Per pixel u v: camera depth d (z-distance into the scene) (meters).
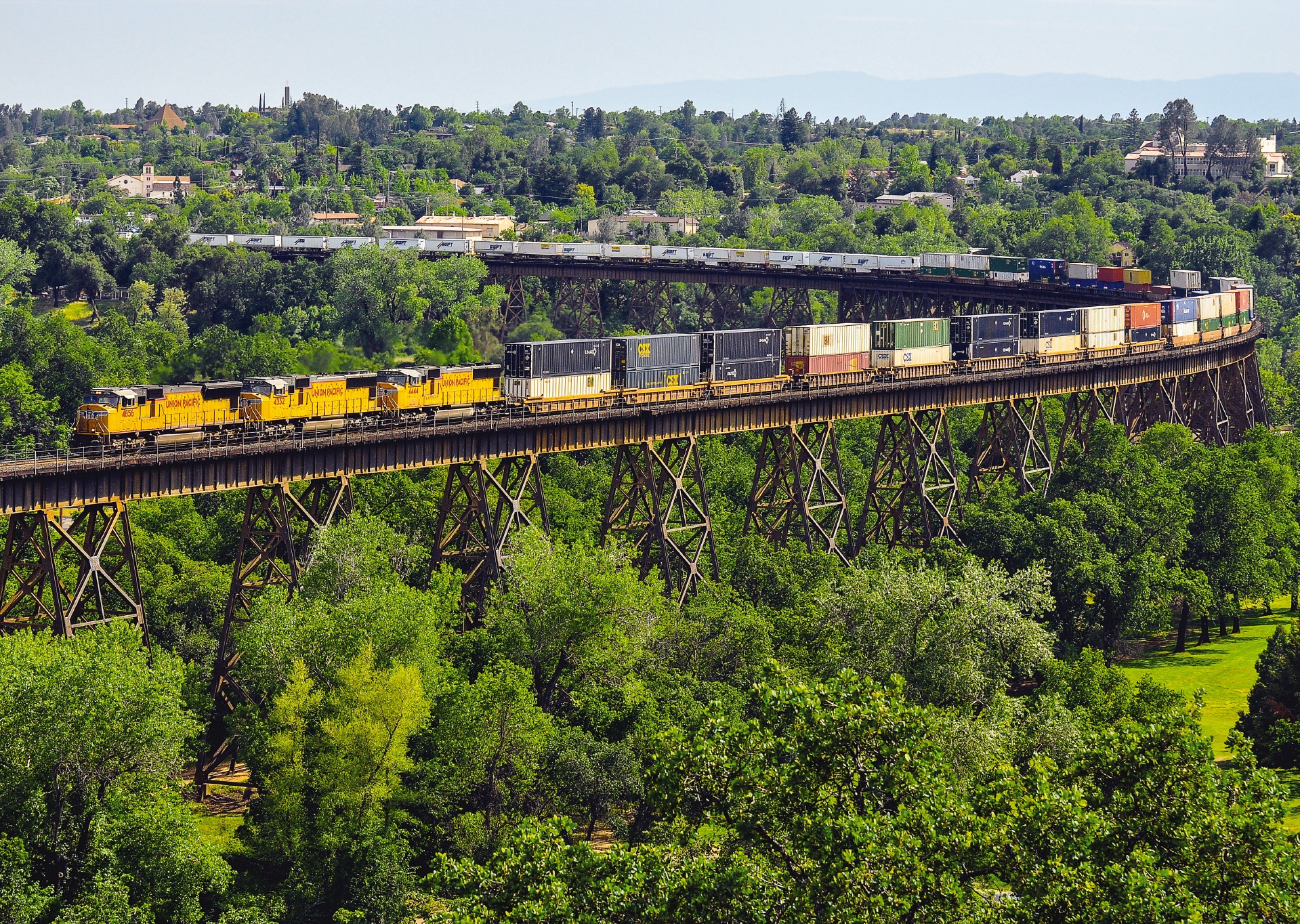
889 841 117.75
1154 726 128.12
